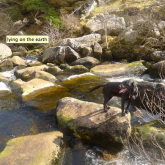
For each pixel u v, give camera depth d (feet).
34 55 38.68
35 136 13.92
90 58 31.99
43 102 20.26
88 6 48.34
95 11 46.88
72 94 21.83
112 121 14.15
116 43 34.88
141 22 35.35
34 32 45.96
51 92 22.20
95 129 14.06
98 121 14.39
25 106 19.81
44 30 44.09
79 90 22.72
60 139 14.10
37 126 16.90
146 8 41.29
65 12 47.32
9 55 37.99
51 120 17.62
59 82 25.35
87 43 36.27
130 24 39.19
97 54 33.73
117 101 20.38
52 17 44.32
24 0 48.93
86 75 26.84
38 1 47.73
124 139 13.78
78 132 14.62
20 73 27.94
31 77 27.09
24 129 16.57
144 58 30.78
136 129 15.34
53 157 12.25
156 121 16.61
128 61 32.14
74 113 15.85
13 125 17.10
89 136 14.32
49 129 16.37
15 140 13.55
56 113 16.60
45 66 29.76
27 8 47.91
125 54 32.65
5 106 19.83
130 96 13.11
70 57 33.50
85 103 16.48
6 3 51.60
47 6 48.57
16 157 11.98
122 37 35.27
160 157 12.70
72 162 12.81
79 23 43.70
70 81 25.20
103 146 14.14
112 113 14.78
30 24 48.96
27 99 20.71
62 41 36.70
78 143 14.38
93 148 14.03
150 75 26.37
